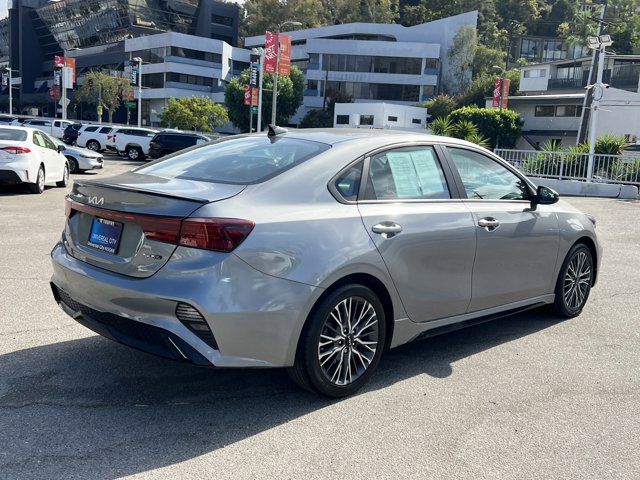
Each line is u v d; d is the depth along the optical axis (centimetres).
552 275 530
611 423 363
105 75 7638
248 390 390
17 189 1465
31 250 779
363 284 384
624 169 1973
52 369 408
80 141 3831
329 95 7400
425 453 320
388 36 8219
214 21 10625
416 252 401
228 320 321
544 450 328
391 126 5753
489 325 550
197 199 330
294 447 321
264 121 6775
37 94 10738
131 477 286
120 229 351
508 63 10075
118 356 436
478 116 4984
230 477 290
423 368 439
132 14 9706
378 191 397
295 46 8081
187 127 5344
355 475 296
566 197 1881
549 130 5212
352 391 385
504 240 465
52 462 296
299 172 369
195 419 348
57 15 10812
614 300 650
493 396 395
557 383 420
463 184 453
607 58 5375
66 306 394
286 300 337
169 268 323
